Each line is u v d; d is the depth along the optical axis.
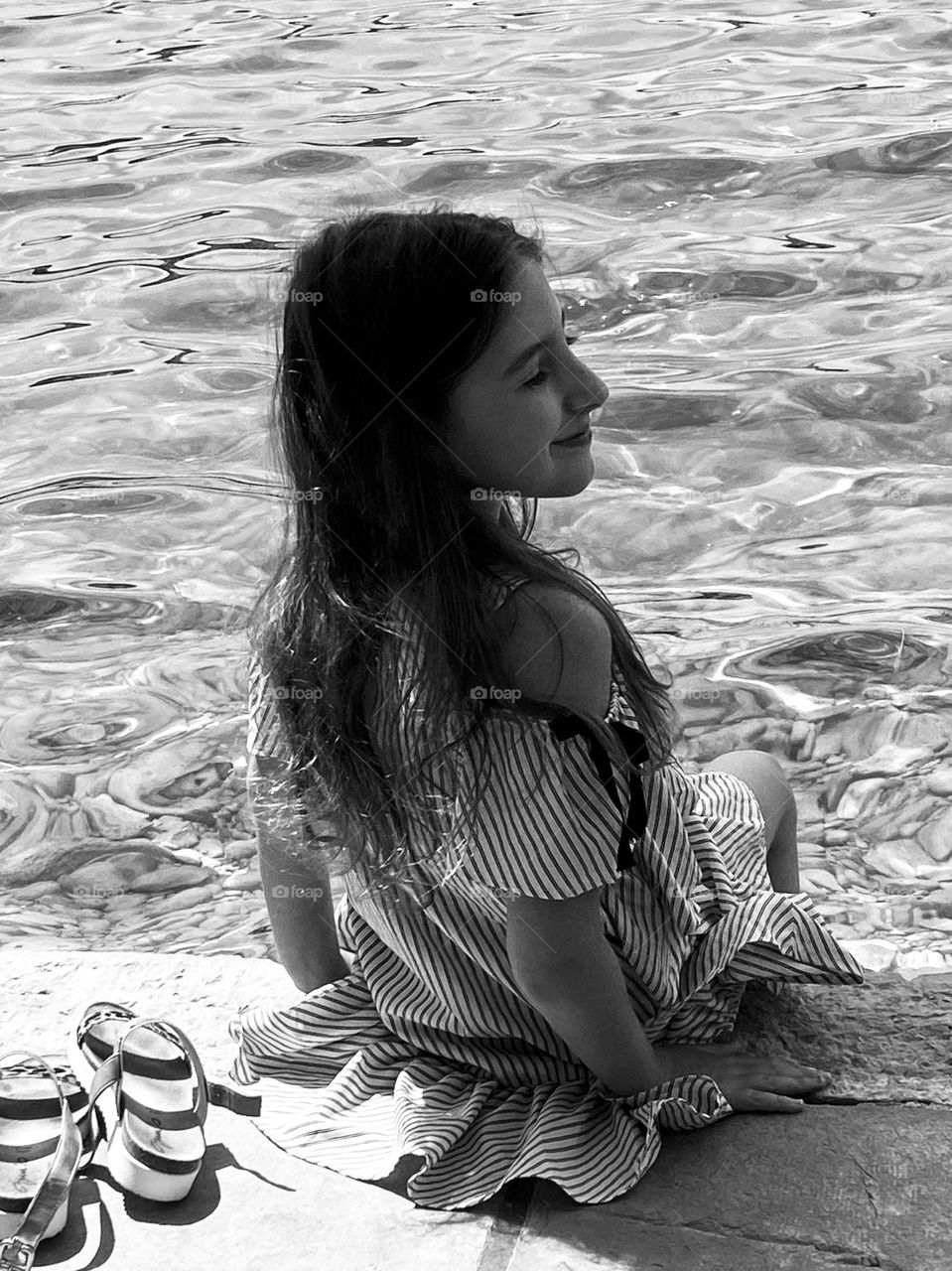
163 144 7.65
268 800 2.02
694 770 3.15
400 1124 1.98
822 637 3.61
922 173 6.45
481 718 1.73
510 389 1.67
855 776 3.18
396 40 9.50
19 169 7.39
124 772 3.35
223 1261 1.82
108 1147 1.98
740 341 5.15
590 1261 1.78
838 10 9.28
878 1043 2.12
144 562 4.13
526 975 1.86
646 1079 1.96
